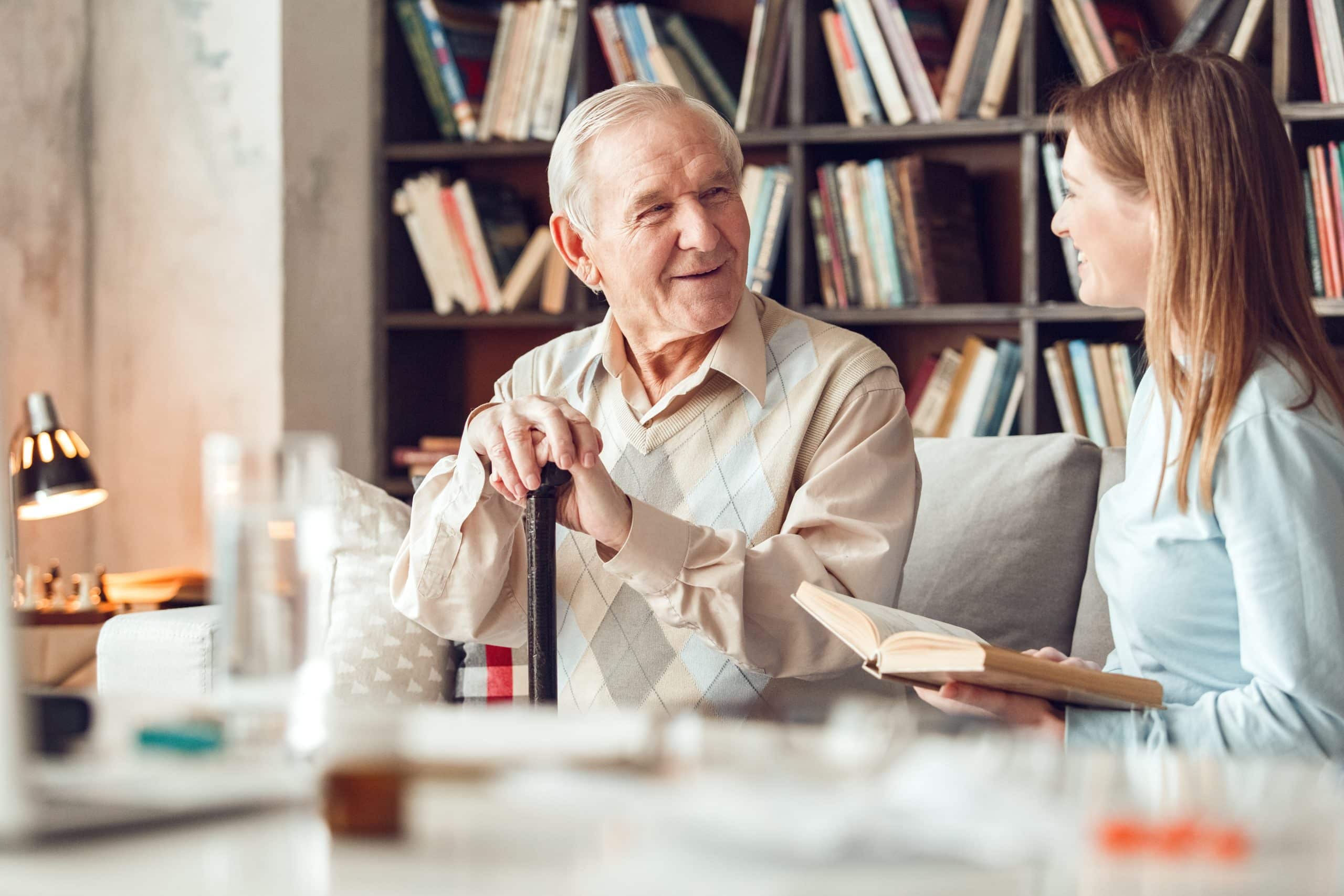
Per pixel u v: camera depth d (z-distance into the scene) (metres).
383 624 1.93
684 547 1.43
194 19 3.21
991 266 3.09
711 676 1.60
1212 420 1.27
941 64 2.95
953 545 1.85
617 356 1.73
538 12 3.14
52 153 3.19
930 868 0.51
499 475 1.41
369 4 3.28
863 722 0.70
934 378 2.93
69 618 2.68
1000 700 1.24
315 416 3.23
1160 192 1.33
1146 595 1.33
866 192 2.91
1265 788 0.67
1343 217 2.61
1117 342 2.91
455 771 0.65
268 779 0.63
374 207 3.24
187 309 3.23
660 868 0.51
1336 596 1.21
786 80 3.04
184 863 0.52
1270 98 1.36
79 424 3.27
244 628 0.71
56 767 0.66
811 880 0.49
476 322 3.19
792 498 1.62
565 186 1.69
